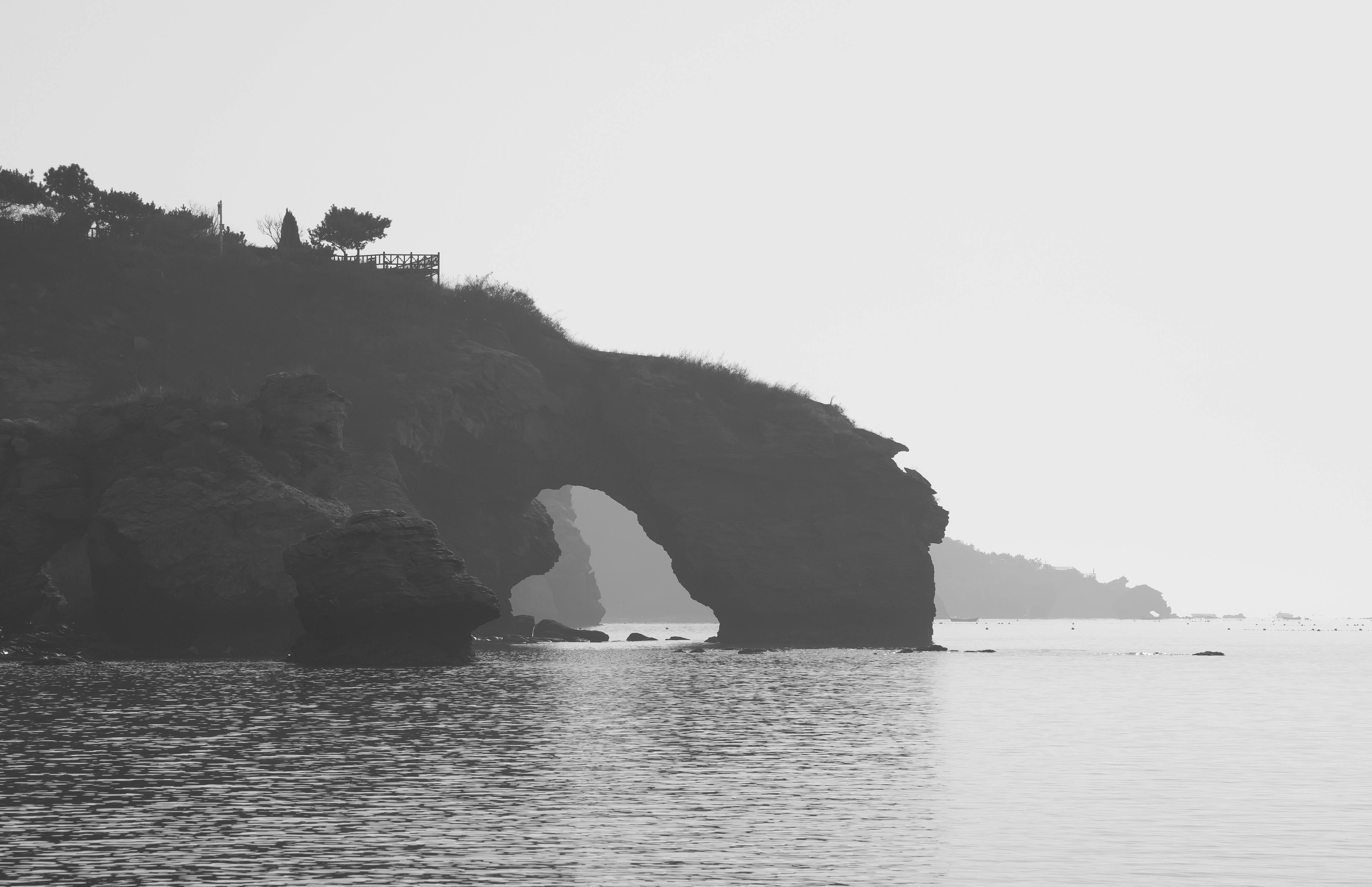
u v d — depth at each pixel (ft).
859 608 399.44
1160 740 146.41
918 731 154.71
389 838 91.50
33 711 164.04
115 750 130.41
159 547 279.28
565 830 94.53
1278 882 81.30
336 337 380.17
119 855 86.17
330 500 302.25
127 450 295.69
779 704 186.09
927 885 80.28
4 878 80.53
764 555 398.42
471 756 128.57
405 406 361.30
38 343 353.92
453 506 387.14
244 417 305.32
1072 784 115.03
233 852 87.10
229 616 282.56
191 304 377.09
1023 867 84.58
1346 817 100.42
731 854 87.76
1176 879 81.92
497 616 268.00
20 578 278.26
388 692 193.16
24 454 290.35
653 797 107.34
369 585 254.47
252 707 169.78
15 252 368.07
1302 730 157.28
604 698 191.83
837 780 116.37
